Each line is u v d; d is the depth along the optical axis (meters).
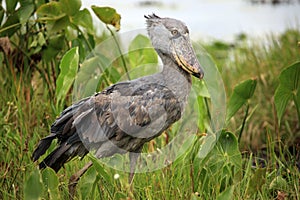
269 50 14.02
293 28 15.30
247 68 13.69
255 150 11.62
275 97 9.45
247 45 15.09
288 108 11.97
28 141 9.32
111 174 8.75
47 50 10.62
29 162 9.05
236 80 13.23
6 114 9.98
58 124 8.20
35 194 7.50
